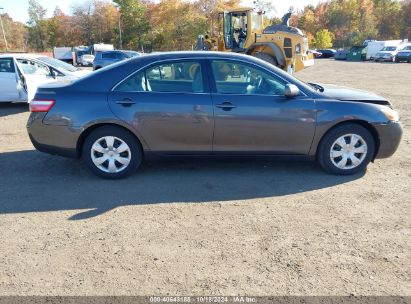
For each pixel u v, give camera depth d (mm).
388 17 88562
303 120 4648
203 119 4625
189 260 3035
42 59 11133
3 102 10680
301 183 4648
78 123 4645
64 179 4895
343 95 4871
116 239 3367
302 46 16766
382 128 4730
